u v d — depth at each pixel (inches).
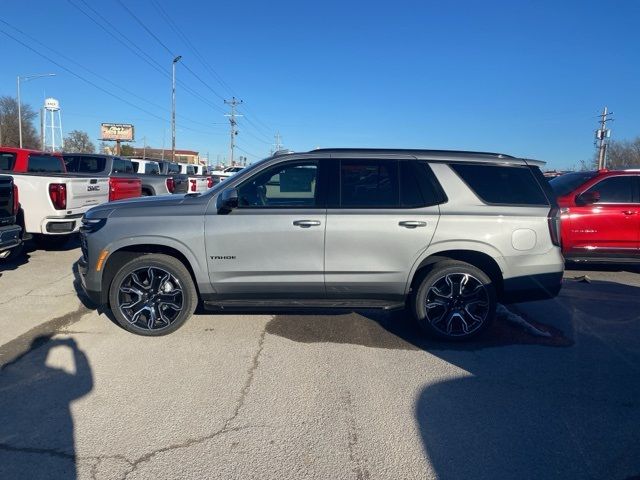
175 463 118.3
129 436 129.2
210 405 145.6
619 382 166.1
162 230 192.1
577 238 323.9
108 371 167.0
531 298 201.0
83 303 238.5
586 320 232.8
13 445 124.2
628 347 198.2
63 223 328.5
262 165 197.6
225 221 192.1
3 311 225.3
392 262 194.1
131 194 447.2
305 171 197.9
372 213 192.9
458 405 148.6
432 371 172.2
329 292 197.8
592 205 322.7
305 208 193.8
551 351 193.0
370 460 120.9
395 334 209.0
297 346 192.7
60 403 145.3
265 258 192.9
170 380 161.3
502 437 131.9
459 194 196.7
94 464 117.3
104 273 197.9
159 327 198.4
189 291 197.2
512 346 197.6
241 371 169.0
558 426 137.8
